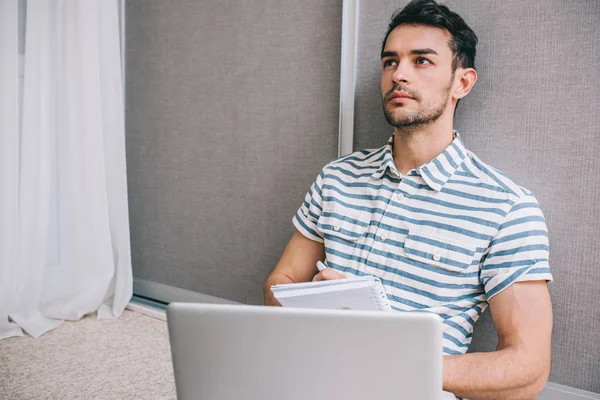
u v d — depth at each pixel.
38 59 2.03
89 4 2.07
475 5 1.43
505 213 1.12
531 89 1.37
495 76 1.42
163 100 2.22
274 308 0.67
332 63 1.74
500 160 1.42
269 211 1.94
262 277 1.98
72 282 2.19
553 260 1.36
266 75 1.90
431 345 0.63
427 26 1.24
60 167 2.16
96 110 2.11
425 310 1.14
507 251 1.09
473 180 1.19
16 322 2.02
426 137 1.25
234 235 2.05
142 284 2.39
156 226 2.31
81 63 2.09
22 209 2.00
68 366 1.77
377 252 1.21
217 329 0.69
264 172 1.94
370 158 1.36
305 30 1.79
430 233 1.16
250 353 0.68
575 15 1.29
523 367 0.99
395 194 1.23
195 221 2.17
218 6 2.02
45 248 2.07
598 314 1.30
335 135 1.75
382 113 1.61
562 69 1.32
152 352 1.90
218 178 2.08
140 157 2.34
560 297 1.35
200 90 2.10
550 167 1.35
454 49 1.25
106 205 2.16
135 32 2.29
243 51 1.96
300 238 1.46
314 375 0.67
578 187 1.32
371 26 1.61
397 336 0.63
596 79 1.28
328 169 1.41
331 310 0.65
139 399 1.57
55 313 2.14
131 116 2.35
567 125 1.32
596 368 1.31
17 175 1.98
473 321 1.16
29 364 1.78
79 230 2.17
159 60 2.22
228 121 2.03
